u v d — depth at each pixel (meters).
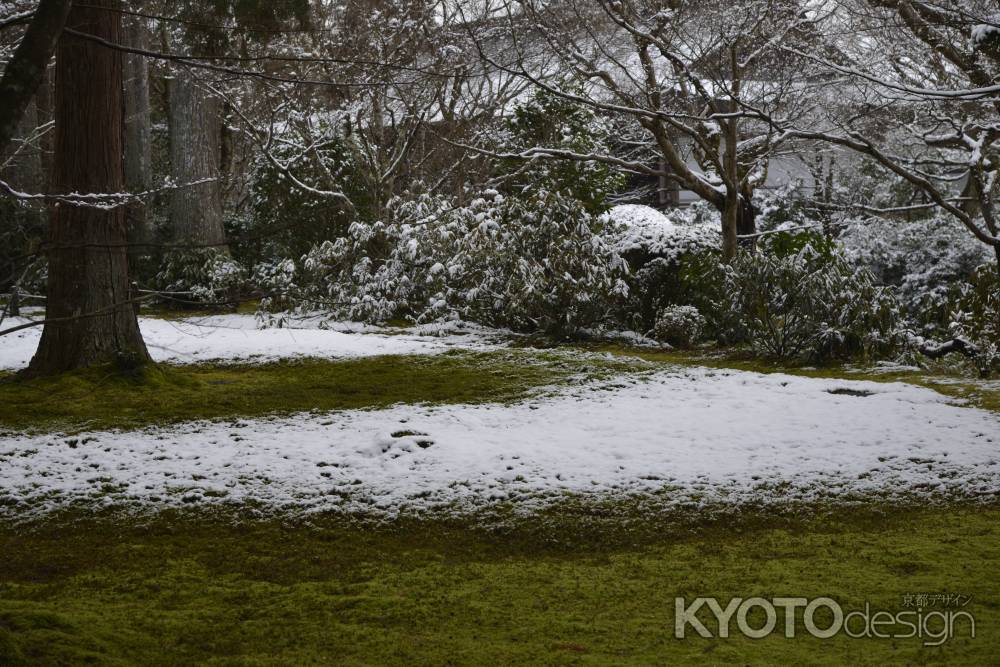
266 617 4.66
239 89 22.27
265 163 20.16
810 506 6.50
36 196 7.01
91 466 7.50
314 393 10.12
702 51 15.08
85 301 10.44
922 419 8.34
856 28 14.24
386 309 15.95
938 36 13.15
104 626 4.36
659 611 4.63
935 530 5.92
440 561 5.69
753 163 18.47
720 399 9.38
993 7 11.88
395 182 22.08
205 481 7.13
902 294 17.67
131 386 10.18
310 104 19.62
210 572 5.48
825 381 10.09
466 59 18.33
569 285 14.16
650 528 6.18
